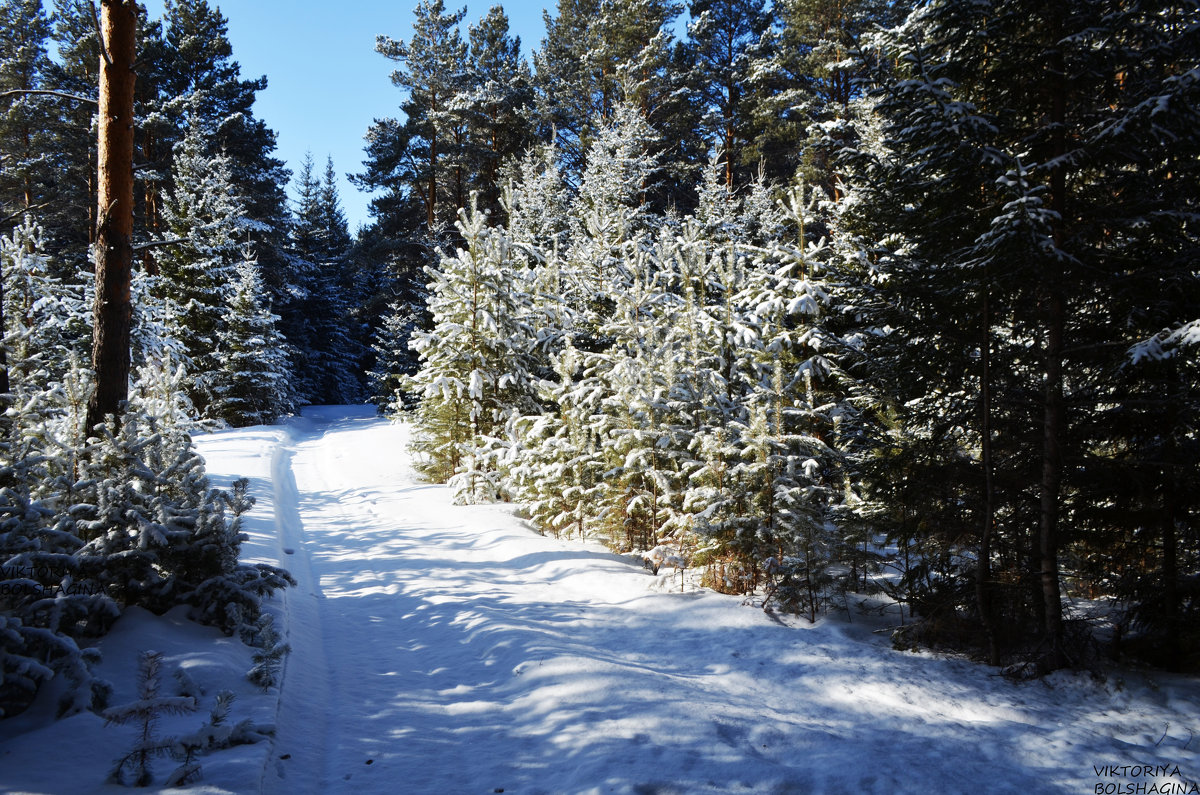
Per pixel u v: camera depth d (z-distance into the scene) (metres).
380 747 4.90
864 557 8.23
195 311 29.48
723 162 38.16
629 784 4.16
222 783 3.87
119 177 8.23
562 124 42.94
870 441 10.35
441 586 9.22
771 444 9.01
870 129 13.21
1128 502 6.96
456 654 6.89
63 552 5.48
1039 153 7.30
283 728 4.95
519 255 21.22
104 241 8.13
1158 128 5.87
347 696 5.83
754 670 6.65
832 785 4.30
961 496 7.49
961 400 7.77
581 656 6.42
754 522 8.75
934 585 7.68
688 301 13.74
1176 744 5.26
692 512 9.70
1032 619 7.27
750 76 34.78
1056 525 6.93
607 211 27.58
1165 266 6.45
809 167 26.98
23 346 7.88
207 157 33.84
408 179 41.94
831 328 13.09
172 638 5.66
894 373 7.97
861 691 6.25
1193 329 5.33
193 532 6.12
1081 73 6.88
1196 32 6.16
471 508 14.51
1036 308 7.16
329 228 56.31
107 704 4.64
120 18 8.23
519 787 4.31
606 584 9.34
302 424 33.53
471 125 38.97
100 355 8.04
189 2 36.44
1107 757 4.93
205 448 20.62
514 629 7.20
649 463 10.84
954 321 7.34
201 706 4.83
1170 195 6.73
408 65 40.06
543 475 12.38
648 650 7.16
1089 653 6.99
